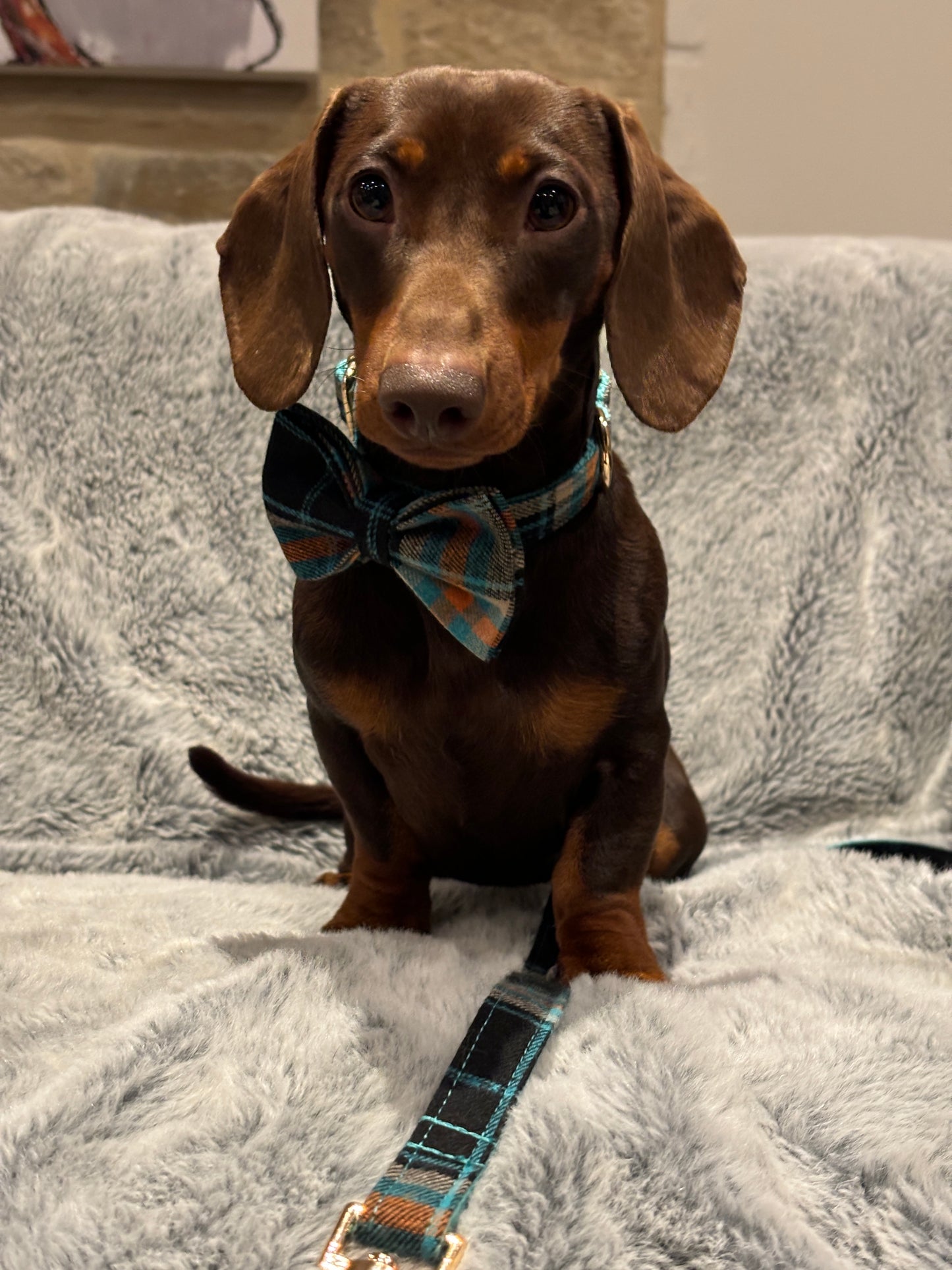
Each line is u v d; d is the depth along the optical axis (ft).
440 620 1.15
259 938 1.28
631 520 1.29
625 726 1.25
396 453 1.00
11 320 2.01
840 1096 0.97
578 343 1.17
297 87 2.66
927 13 2.71
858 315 1.96
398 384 0.92
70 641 1.89
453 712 1.23
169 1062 1.01
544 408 1.16
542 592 1.21
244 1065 1.00
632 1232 0.84
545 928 1.29
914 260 1.98
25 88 2.64
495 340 1.00
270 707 1.93
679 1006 1.08
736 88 2.76
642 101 2.75
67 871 1.72
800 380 1.97
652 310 1.16
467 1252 0.82
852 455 1.93
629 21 2.70
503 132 1.08
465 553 1.12
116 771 1.85
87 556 1.95
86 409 1.99
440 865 1.41
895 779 1.83
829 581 1.90
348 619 1.25
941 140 2.78
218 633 1.94
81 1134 0.93
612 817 1.26
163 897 1.53
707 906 1.44
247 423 1.99
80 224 2.09
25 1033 1.13
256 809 1.77
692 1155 0.89
